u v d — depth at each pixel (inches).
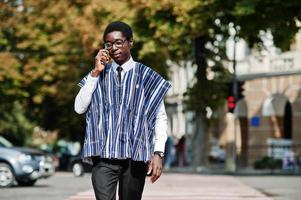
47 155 1128.2
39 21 1790.1
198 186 997.2
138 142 303.4
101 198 303.4
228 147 2246.6
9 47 1835.6
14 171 1069.8
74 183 1187.3
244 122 2325.3
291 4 1232.2
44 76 1781.5
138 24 1395.2
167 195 813.2
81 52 1764.3
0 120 2792.8
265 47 1546.5
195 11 1311.5
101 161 304.2
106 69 309.9
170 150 1979.6
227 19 1343.5
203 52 1621.6
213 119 1685.5
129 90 306.3
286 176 1480.1
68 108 2064.5
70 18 1726.1
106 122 303.6
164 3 1316.4
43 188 1036.5
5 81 1780.3
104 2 1448.1
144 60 1622.8
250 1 1230.3
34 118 2156.7
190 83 1695.4
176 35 1343.5
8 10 1806.1
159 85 308.8
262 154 2107.5
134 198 308.0
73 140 2197.3
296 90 2041.1
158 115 309.9
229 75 1710.1
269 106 2134.6
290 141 1961.1
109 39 306.8
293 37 1278.3
